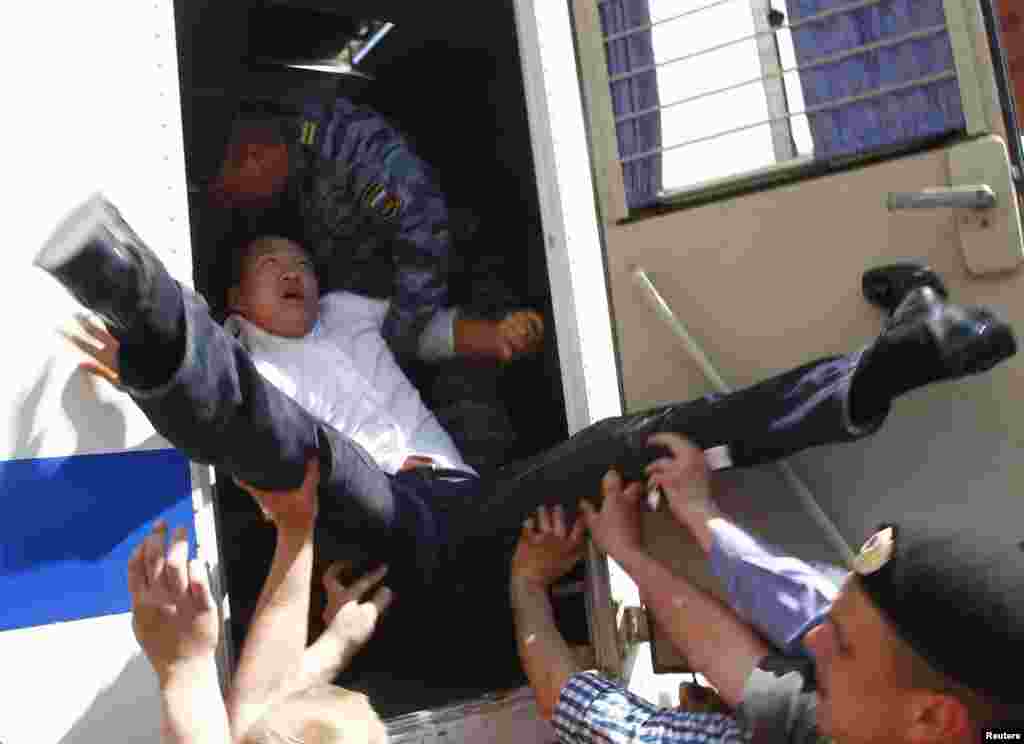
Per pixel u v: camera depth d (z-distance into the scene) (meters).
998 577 1.14
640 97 2.17
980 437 1.86
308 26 2.96
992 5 1.93
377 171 2.44
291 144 2.44
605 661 2.00
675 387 2.09
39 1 1.71
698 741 1.56
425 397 2.61
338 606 1.88
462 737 1.94
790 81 2.29
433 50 3.02
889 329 1.68
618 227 2.16
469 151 2.95
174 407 1.48
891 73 1.99
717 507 1.87
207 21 2.75
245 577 2.26
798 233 2.00
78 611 1.62
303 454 1.71
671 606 1.80
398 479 2.06
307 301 2.28
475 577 2.09
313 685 1.64
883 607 1.19
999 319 1.64
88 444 1.66
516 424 2.69
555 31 2.26
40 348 1.63
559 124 2.23
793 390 1.80
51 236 1.32
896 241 1.93
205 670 1.51
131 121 1.79
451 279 2.75
